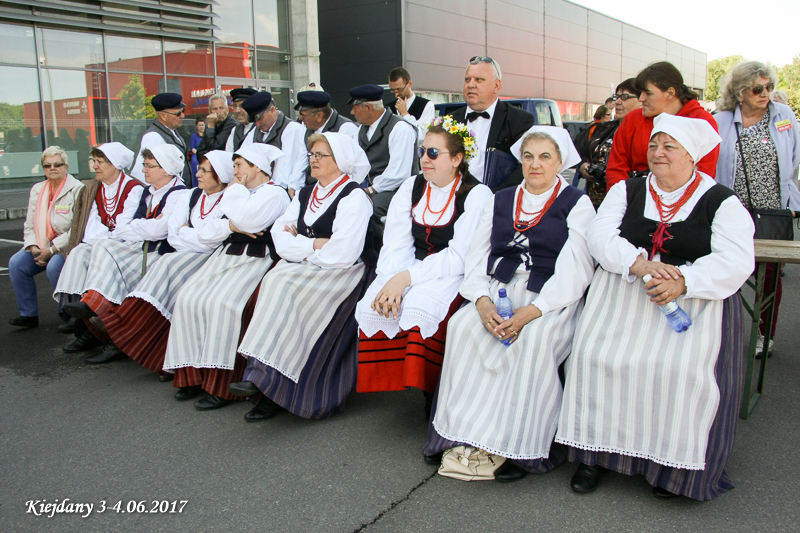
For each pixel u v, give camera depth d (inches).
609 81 1080.2
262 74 580.1
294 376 125.6
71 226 178.2
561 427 102.0
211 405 134.8
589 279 108.7
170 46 513.3
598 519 93.7
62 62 457.7
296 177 202.8
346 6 681.6
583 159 177.3
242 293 134.6
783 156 144.5
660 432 94.4
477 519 94.2
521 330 105.1
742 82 141.7
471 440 101.4
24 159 451.2
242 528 93.0
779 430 118.9
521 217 114.3
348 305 134.9
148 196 171.2
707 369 93.1
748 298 201.8
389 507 97.7
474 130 151.3
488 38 774.5
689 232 98.6
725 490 99.0
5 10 420.2
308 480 105.9
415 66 670.5
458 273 122.1
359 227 130.9
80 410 134.9
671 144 98.3
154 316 148.6
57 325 196.2
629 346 97.7
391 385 122.0
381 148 189.0
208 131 269.6
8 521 96.0
